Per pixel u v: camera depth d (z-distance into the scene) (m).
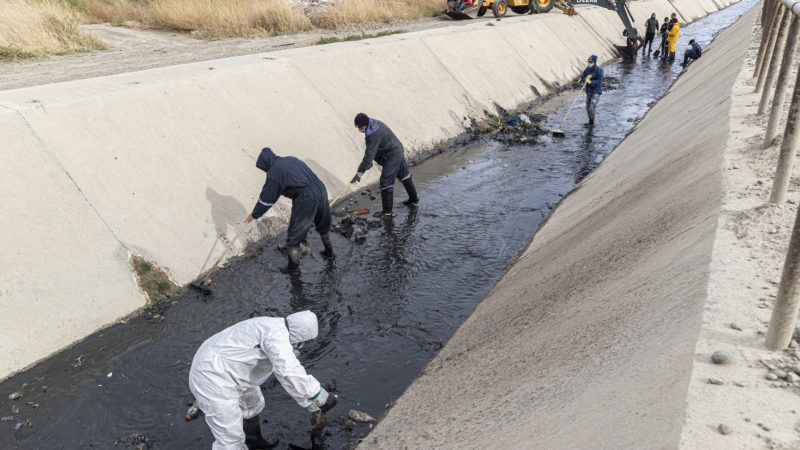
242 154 7.88
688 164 5.71
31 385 4.48
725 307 2.91
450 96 12.67
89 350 4.95
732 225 3.86
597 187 7.48
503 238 7.33
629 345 3.02
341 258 6.84
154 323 5.39
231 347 3.25
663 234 4.38
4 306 4.76
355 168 9.43
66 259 5.34
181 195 6.76
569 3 23.56
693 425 2.11
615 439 2.25
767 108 6.82
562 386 3.00
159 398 4.38
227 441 3.38
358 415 4.10
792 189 4.36
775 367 2.44
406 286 6.16
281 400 4.37
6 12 12.97
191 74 8.41
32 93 6.78
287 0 19.72
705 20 39.16
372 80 11.23
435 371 4.38
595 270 4.49
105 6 19.03
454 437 3.12
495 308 5.10
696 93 10.75
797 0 4.32
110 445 3.92
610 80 18.31
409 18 21.83
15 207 5.29
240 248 6.93
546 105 15.36
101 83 7.59
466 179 9.60
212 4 17.44
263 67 9.42
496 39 16.47
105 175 6.20
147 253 5.98
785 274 2.44
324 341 5.16
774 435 2.04
